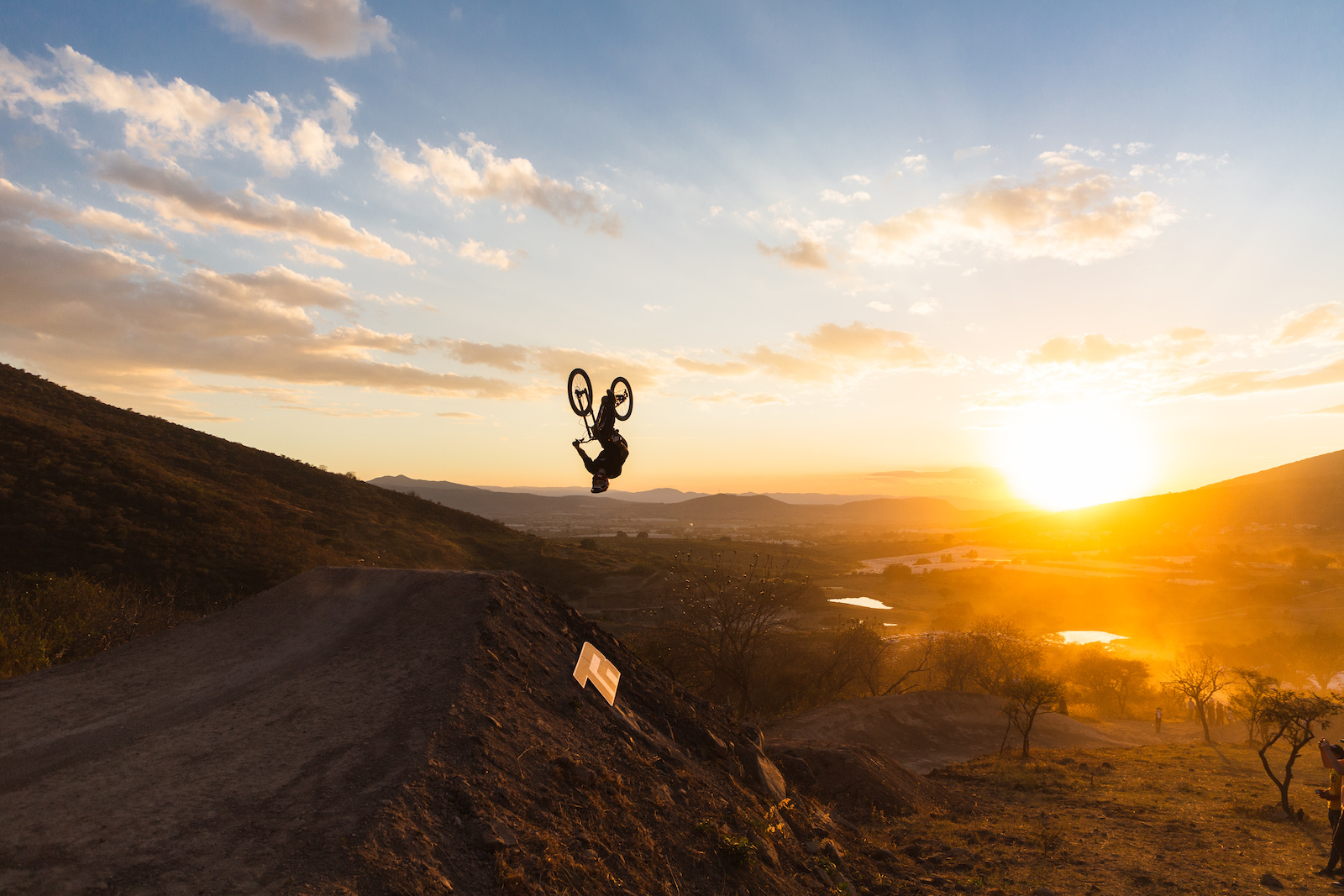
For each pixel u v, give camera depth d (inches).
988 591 5059.1
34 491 1433.3
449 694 214.1
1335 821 321.7
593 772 216.2
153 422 2573.8
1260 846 368.8
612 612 2282.2
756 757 327.9
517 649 267.6
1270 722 473.1
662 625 1127.6
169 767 179.5
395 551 2265.0
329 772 173.3
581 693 272.4
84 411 2308.1
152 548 1398.9
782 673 1370.6
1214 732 1216.2
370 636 272.8
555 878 161.9
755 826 255.6
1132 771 675.4
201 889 126.4
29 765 186.2
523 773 195.6
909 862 326.3
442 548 2549.2
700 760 294.8
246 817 152.7
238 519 1711.4
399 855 142.9
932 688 1684.3
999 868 323.3
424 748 182.9
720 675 1079.6
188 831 147.1
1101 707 1673.2
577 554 3196.4
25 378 2325.3
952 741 976.3
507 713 219.6
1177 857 344.2
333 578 346.6
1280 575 5511.8
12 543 1240.8
